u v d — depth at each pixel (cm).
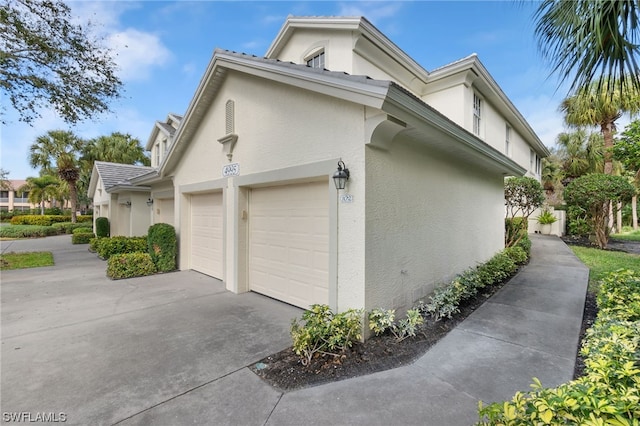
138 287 678
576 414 143
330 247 428
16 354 359
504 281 670
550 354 345
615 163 1700
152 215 1159
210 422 243
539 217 1658
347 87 363
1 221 3509
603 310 358
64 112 962
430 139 472
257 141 574
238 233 630
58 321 468
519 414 147
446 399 265
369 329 390
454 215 624
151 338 405
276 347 377
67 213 3828
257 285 629
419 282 502
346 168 406
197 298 593
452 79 886
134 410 258
